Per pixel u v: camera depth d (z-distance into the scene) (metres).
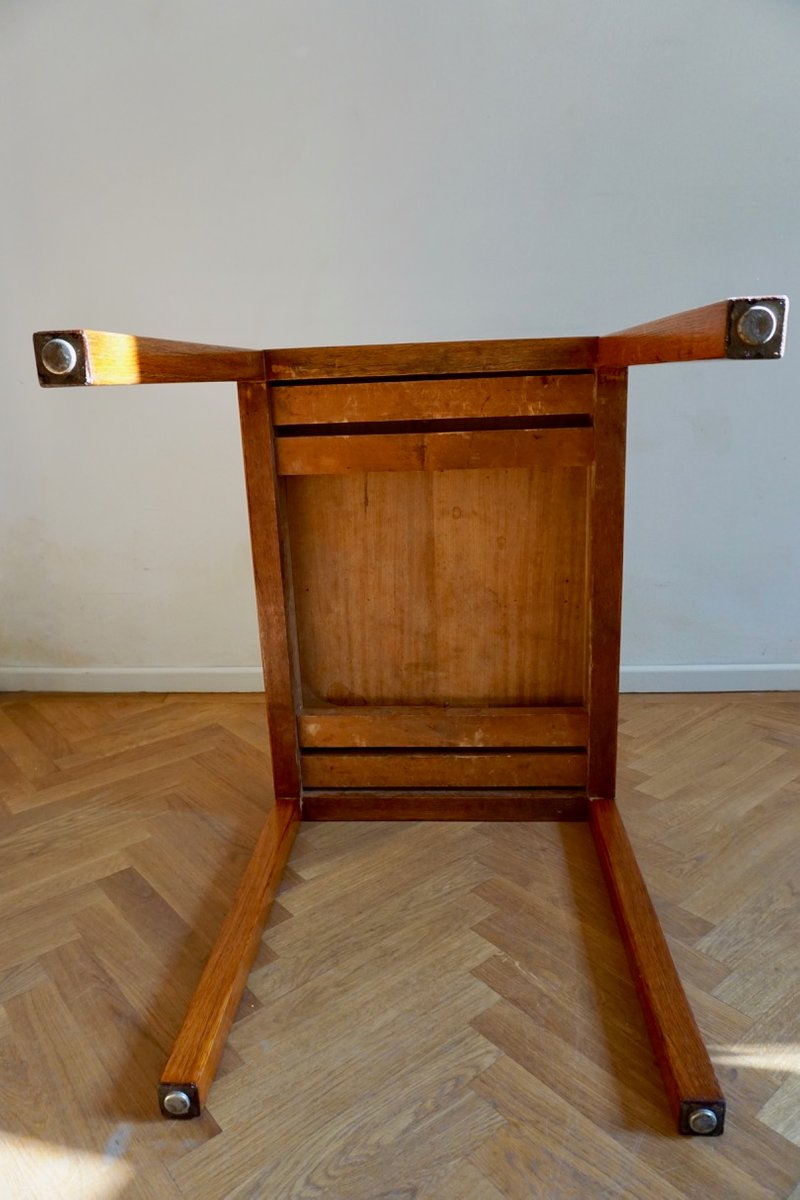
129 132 1.94
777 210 1.86
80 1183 0.88
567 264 1.92
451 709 1.54
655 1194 0.85
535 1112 0.94
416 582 1.50
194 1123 0.95
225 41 1.87
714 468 2.01
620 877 1.29
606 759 1.51
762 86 1.80
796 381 1.94
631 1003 1.10
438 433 1.38
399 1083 0.99
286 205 1.94
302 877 1.40
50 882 1.43
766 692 2.15
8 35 1.91
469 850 1.47
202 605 2.24
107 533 2.20
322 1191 0.86
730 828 1.52
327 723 1.54
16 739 2.02
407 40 1.83
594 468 1.37
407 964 1.19
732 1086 0.97
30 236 2.02
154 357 0.95
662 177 1.86
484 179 1.89
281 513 1.44
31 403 2.12
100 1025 1.10
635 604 2.12
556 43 1.81
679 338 0.90
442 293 1.96
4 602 2.28
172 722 2.09
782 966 1.17
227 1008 1.07
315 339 2.02
